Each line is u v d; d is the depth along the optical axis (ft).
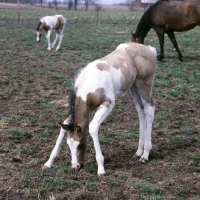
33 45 65.36
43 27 61.57
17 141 22.29
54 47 63.00
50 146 21.63
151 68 19.70
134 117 27.25
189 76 40.50
